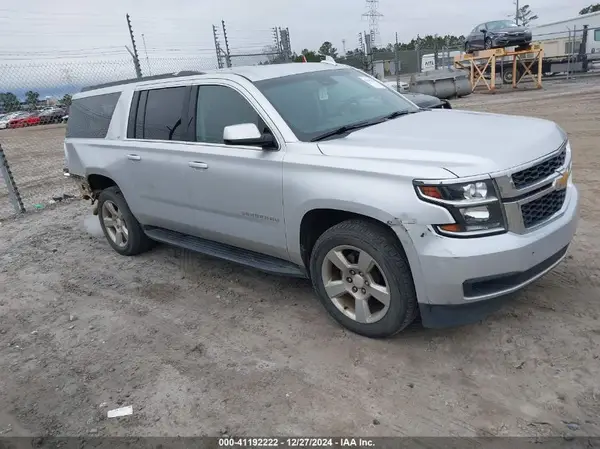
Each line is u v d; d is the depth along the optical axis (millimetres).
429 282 3176
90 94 6082
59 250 6641
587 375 3080
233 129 3762
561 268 4383
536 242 3166
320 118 4129
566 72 28281
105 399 3441
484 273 3066
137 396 3426
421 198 3107
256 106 4105
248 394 3305
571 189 3742
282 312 4301
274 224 4012
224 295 4754
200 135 4555
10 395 3619
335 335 3840
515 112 14977
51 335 4410
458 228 3072
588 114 12742
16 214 8805
